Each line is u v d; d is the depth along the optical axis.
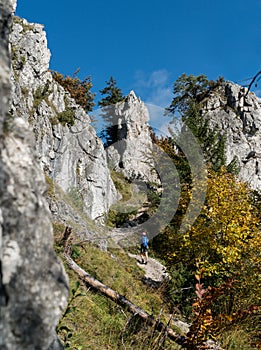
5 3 1.28
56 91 21.92
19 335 1.07
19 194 1.15
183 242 10.85
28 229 1.15
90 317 5.71
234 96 47.88
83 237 11.41
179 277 9.09
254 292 7.95
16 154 1.20
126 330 5.39
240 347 5.62
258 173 42.47
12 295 1.07
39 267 1.16
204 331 3.86
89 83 37.22
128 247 14.52
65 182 15.09
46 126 17.55
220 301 6.95
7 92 1.17
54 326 1.16
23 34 21.55
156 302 8.19
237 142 44.94
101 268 9.41
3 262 1.06
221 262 9.30
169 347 5.09
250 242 9.61
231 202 10.42
